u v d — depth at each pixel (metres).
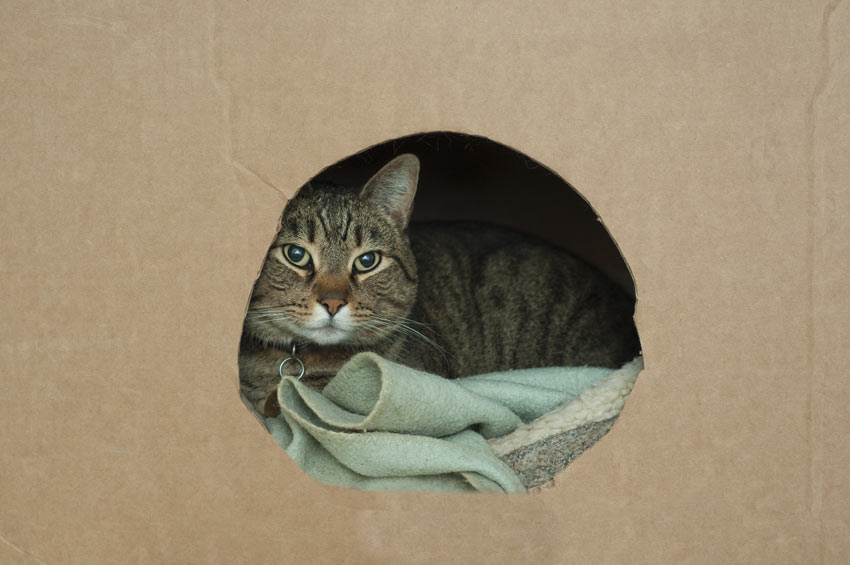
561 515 1.00
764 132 0.97
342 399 1.23
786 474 1.00
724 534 1.01
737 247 0.98
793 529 1.01
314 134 0.97
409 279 1.63
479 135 0.97
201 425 1.00
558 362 1.93
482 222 2.26
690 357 0.99
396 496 1.00
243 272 0.99
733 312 0.99
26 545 1.04
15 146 0.99
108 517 1.02
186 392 1.00
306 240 1.45
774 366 0.99
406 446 1.09
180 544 1.02
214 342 0.99
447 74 0.96
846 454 1.00
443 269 1.93
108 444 1.01
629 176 0.98
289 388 1.16
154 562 1.03
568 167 0.98
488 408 1.26
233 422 1.00
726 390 0.99
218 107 0.96
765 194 0.97
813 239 0.98
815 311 0.98
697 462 1.00
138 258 0.99
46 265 1.00
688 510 1.01
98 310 1.00
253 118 0.96
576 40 0.96
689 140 0.97
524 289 1.97
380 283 1.54
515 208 2.36
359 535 1.00
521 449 1.21
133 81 0.96
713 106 0.96
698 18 0.95
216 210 0.98
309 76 0.96
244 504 1.01
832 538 1.01
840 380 0.99
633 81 0.96
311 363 1.49
